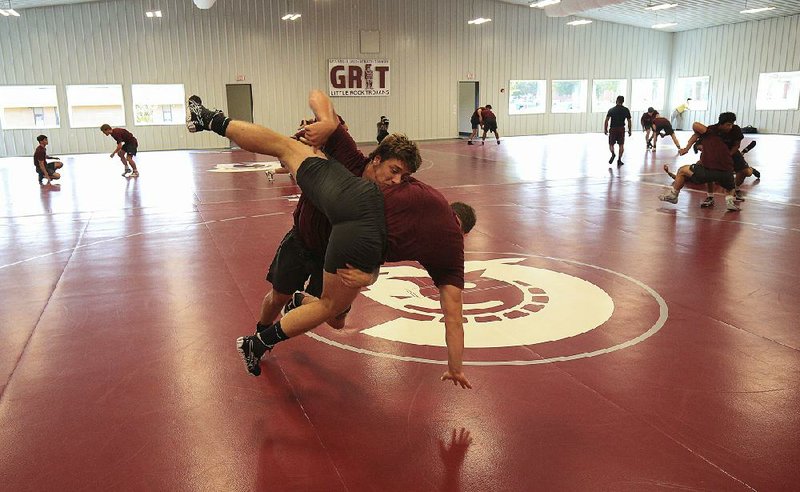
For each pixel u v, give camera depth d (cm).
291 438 313
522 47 3156
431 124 3042
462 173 1522
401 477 279
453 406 345
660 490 268
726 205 989
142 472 285
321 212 328
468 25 3012
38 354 425
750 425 321
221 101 2684
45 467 289
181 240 791
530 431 318
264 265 657
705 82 3384
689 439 308
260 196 1190
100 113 2550
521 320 480
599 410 338
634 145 2439
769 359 404
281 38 2709
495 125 2533
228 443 309
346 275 295
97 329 472
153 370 397
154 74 2578
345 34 2797
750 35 3106
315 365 401
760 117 3108
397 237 294
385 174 305
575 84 3341
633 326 466
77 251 738
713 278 593
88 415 339
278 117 2769
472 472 283
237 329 470
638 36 3444
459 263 307
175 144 2669
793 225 844
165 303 534
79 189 1338
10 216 995
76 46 2466
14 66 2414
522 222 885
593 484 273
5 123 2452
